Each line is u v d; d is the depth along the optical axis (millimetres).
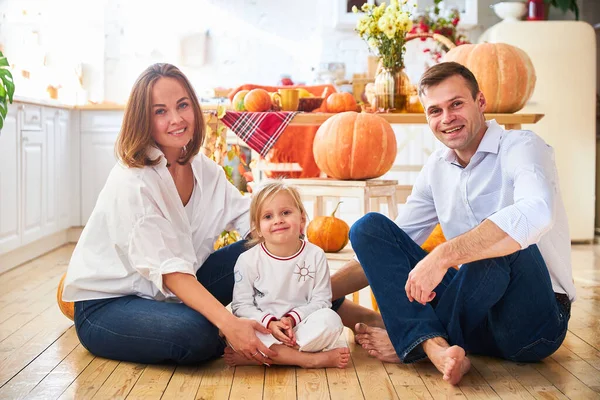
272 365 2189
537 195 1867
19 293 3348
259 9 5871
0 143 3854
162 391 1948
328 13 5676
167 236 2133
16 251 4180
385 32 3383
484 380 2029
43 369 2152
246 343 2037
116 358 2227
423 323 2014
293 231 2209
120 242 2135
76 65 5691
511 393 1915
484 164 2084
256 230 2242
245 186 3244
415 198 2336
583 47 5141
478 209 2111
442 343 1991
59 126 4957
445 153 2172
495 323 2107
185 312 2119
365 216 2119
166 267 2062
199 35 5816
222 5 5867
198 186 2322
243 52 5898
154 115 2131
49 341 2482
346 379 2047
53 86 5621
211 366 2182
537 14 5367
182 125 2145
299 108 3469
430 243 3053
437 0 4609
